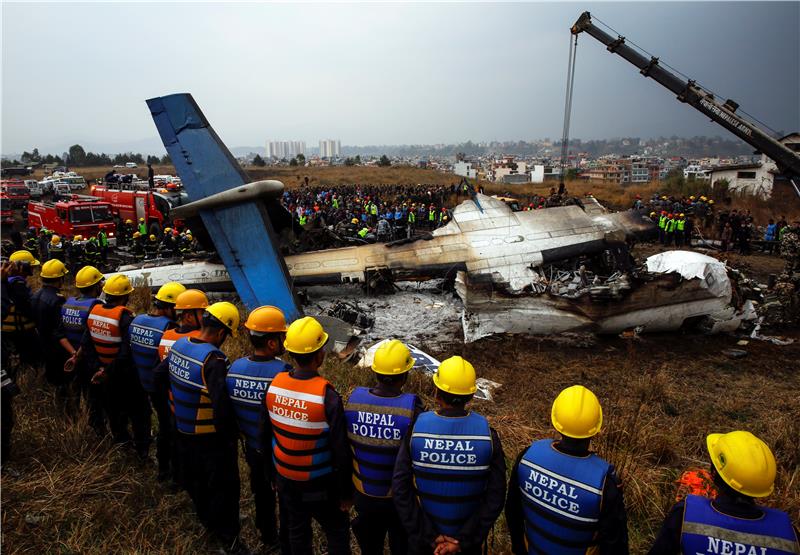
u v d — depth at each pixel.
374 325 9.46
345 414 2.86
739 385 7.19
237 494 3.56
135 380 4.45
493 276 9.82
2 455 4.24
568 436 2.30
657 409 6.39
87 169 71.06
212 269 10.65
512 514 2.56
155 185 27.27
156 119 9.15
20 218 29.45
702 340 8.91
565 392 2.41
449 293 11.15
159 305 4.32
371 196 27.12
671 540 2.18
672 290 8.56
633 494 4.26
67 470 4.28
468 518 2.48
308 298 10.84
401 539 2.98
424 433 2.51
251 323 3.26
